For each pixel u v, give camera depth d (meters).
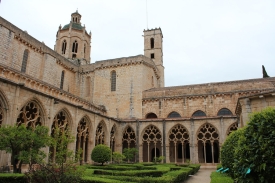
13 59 29.97
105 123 33.34
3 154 17.67
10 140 13.05
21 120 21.56
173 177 13.46
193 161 32.28
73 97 31.69
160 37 56.94
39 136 14.29
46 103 22.94
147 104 40.88
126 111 41.16
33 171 10.58
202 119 33.28
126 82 42.59
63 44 53.59
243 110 15.97
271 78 37.84
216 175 16.64
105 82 43.97
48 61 35.94
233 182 12.02
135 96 41.41
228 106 36.56
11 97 19.08
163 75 55.03
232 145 15.23
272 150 6.58
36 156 13.23
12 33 29.25
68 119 26.39
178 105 39.25
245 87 36.75
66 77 42.97
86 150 30.97
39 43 35.12
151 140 35.38
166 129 34.66
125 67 43.50
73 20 59.12
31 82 24.58
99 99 43.44
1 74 20.81
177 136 38.38
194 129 33.38
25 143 13.46
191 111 38.34
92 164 28.89
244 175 7.11
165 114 39.50
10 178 11.40
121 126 36.91
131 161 35.47
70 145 25.88
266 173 6.61
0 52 27.25
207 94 38.06
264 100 15.20
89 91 44.84
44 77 34.66
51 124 23.25
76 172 10.82
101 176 14.45
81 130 29.05
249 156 7.07
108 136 33.50
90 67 45.88
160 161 33.38
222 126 32.03
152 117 40.97
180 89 40.44
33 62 33.72
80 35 54.84
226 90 37.56
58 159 11.21
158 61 55.12
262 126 7.01
